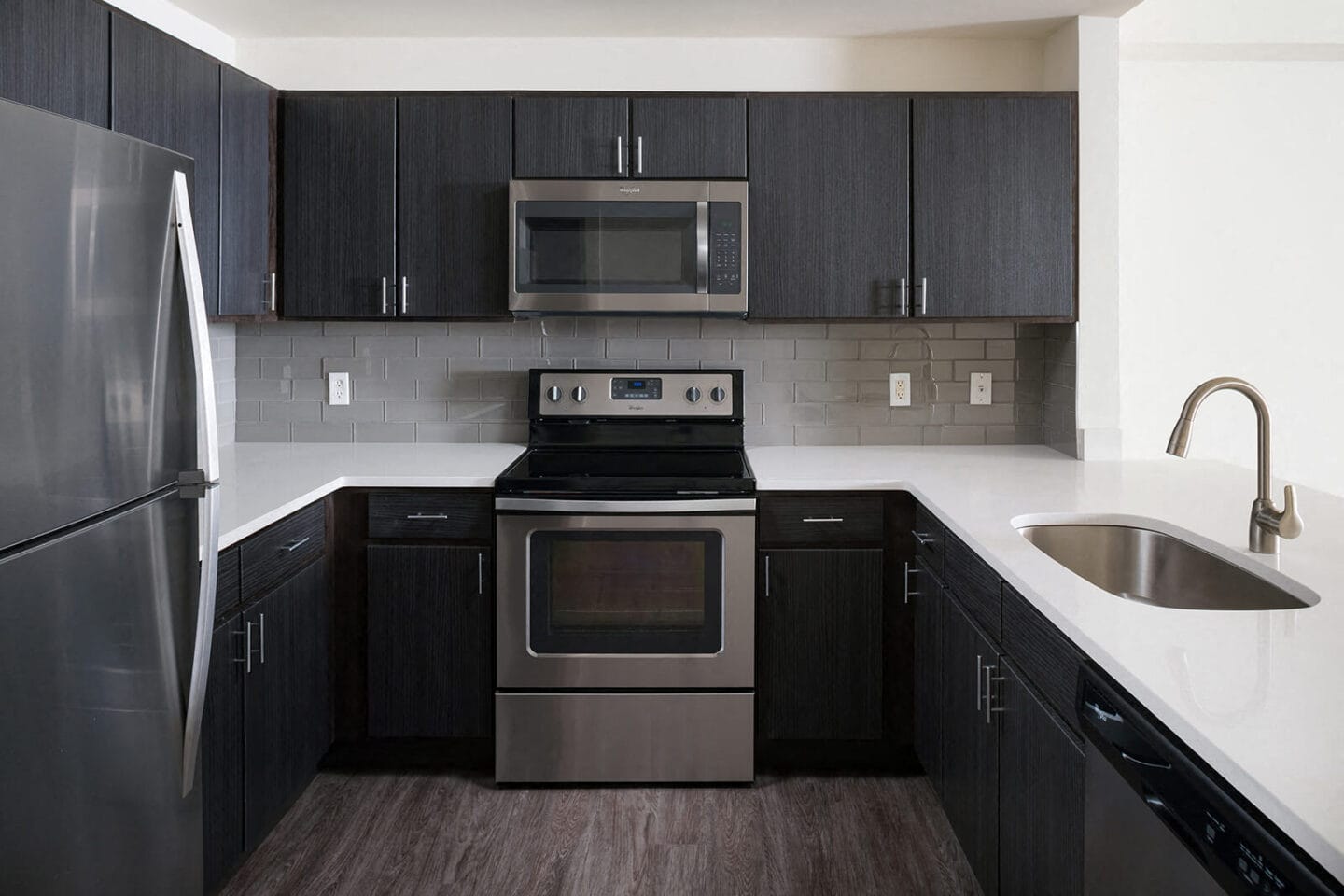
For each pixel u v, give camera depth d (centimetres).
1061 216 323
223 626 222
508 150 321
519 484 290
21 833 138
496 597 296
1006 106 321
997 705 213
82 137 148
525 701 296
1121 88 366
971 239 323
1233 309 371
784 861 257
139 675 167
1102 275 325
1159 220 369
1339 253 370
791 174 322
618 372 345
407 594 298
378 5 306
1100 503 257
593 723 297
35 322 138
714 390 345
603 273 318
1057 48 332
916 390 359
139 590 166
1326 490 375
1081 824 162
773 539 298
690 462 323
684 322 356
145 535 167
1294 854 99
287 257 325
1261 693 128
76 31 221
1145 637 151
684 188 317
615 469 309
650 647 295
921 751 291
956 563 248
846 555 298
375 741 308
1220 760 111
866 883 247
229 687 226
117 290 158
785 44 342
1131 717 139
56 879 146
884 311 326
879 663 301
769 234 324
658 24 327
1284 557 198
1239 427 374
